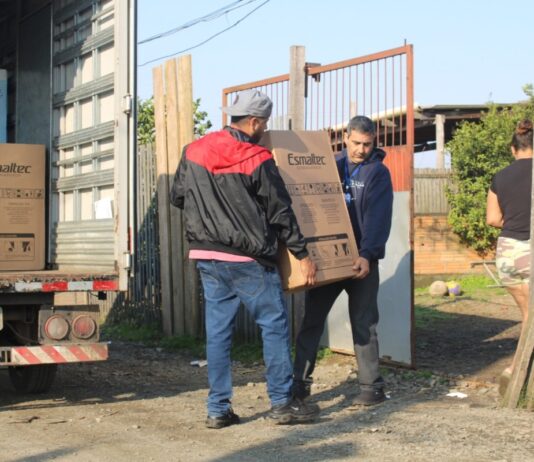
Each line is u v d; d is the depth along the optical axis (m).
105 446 5.03
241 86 9.62
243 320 9.53
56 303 6.52
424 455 4.69
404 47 7.45
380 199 5.99
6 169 7.41
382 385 6.19
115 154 6.61
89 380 7.75
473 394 6.53
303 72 8.73
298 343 6.12
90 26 7.22
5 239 7.36
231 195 5.28
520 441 4.97
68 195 7.58
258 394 6.83
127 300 11.70
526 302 6.13
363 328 6.11
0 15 9.31
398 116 7.80
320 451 4.81
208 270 5.41
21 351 6.11
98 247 6.89
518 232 6.07
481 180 17.09
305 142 5.84
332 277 5.67
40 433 5.44
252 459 4.66
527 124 6.14
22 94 8.58
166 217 10.49
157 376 8.00
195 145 5.48
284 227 5.32
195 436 5.27
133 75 6.62
